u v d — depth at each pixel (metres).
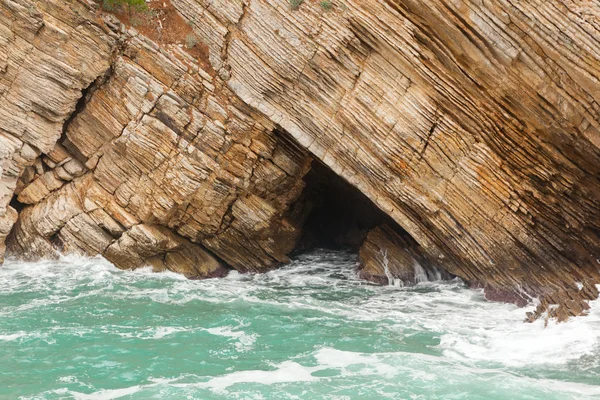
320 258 30.25
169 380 16.64
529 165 22.97
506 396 16.08
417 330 20.67
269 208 26.42
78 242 26.06
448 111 23.12
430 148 23.42
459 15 21.77
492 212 23.36
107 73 26.03
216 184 25.59
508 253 23.58
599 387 16.67
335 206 32.31
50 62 25.31
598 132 21.77
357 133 24.03
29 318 20.42
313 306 22.92
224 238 26.89
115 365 17.39
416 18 22.59
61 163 26.64
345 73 23.81
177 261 26.78
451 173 23.44
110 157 26.12
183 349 18.53
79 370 17.05
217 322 20.81
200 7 25.75
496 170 23.06
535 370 17.75
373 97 23.59
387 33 22.94
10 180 25.58
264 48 24.61
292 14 24.08
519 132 22.70
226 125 25.53
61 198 26.14
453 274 26.39
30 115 25.70
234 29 25.33
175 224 26.20
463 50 22.19
